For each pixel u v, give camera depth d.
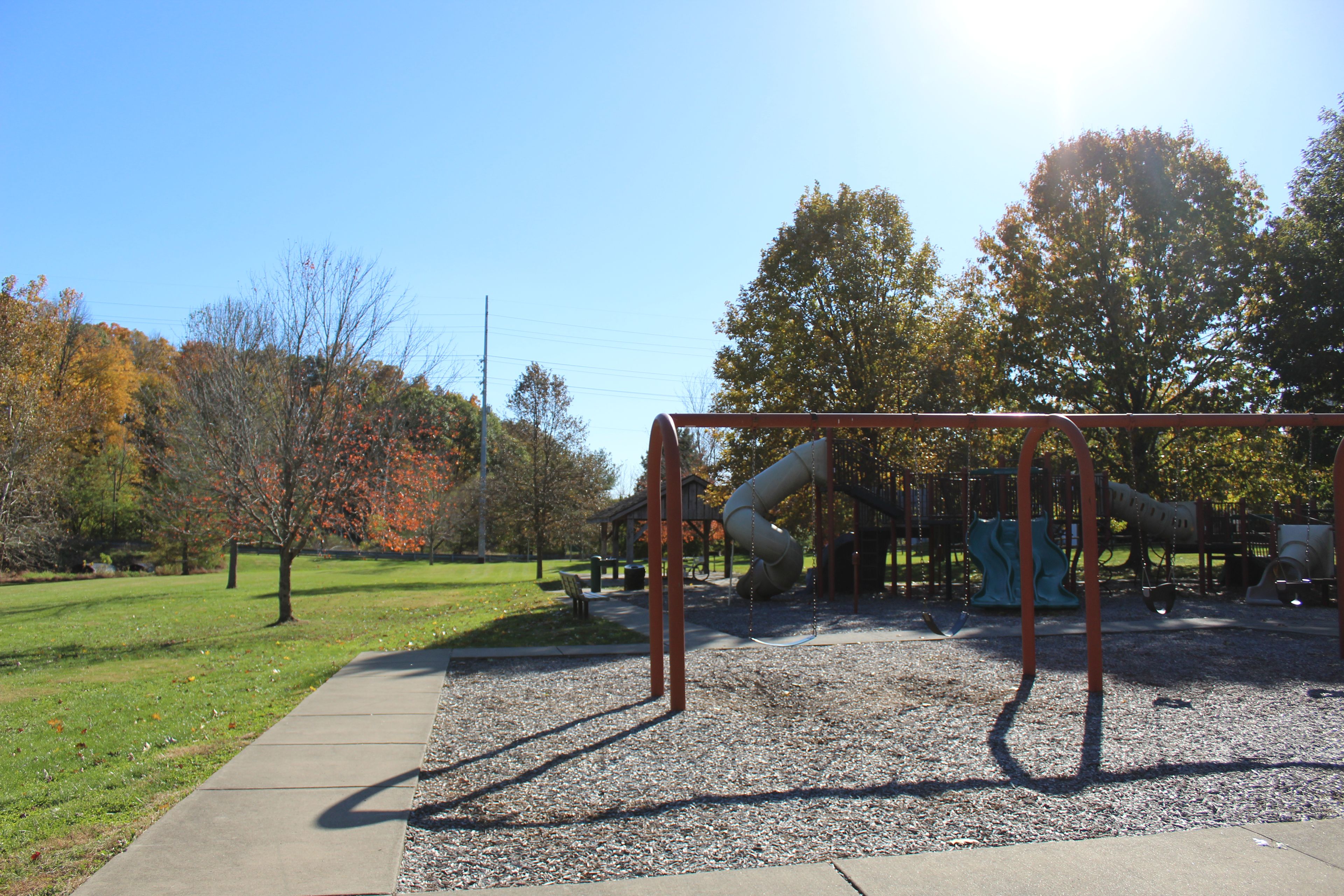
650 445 8.12
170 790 5.24
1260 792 4.97
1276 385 25.67
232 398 18.94
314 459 18.95
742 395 25.94
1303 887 3.63
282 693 8.61
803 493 25.98
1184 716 6.90
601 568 26.12
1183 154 26.05
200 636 16.89
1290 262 24.98
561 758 5.81
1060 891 3.60
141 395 48.91
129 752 6.45
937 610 16.14
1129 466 25.48
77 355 44.22
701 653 10.70
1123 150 26.17
